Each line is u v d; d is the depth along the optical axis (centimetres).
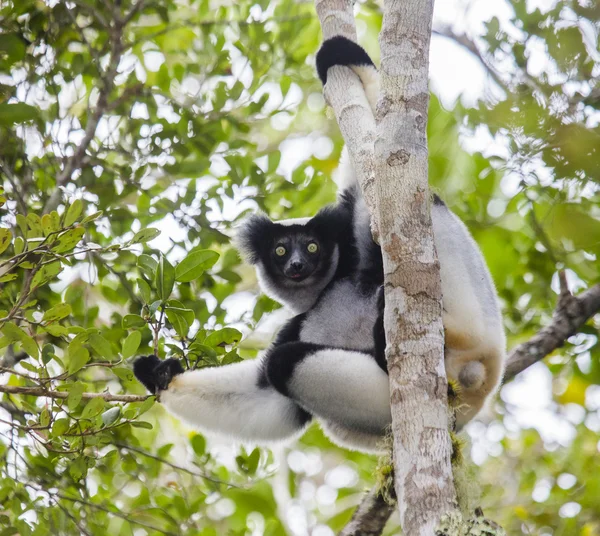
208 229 1038
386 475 719
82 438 723
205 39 1153
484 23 929
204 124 1086
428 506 485
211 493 994
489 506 1270
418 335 545
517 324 1181
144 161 1055
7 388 699
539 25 909
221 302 1016
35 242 699
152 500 988
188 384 898
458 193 1251
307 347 849
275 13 1234
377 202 588
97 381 993
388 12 632
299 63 1168
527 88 895
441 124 1257
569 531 1212
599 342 1144
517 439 1411
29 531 800
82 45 1141
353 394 820
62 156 1038
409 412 523
